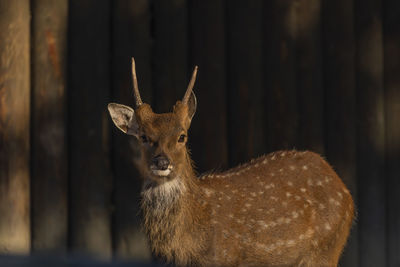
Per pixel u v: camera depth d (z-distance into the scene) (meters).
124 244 12.68
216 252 9.62
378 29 13.15
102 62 12.87
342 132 13.02
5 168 12.70
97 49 12.85
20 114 12.80
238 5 12.91
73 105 12.84
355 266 12.98
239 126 12.84
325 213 10.18
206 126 12.80
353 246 12.98
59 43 12.87
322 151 13.04
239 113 12.85
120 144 12.72
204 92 12.84
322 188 10.26
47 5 12.87
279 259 10.04
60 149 12.80
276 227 9.90
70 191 12.80
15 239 12.66
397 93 13.11
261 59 12.98
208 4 12.87
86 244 12.71
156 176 9.27
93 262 8.48
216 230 9.62
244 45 12.89
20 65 12.80
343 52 13.06
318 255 10.25
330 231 10.20
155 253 9.70
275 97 12.93
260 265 9.98
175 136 9.30
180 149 9.34
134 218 12.66
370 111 13.09
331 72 13.07
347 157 13.02
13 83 12.77
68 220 12.80
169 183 9.41
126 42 12.85
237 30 12.91
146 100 12.85
